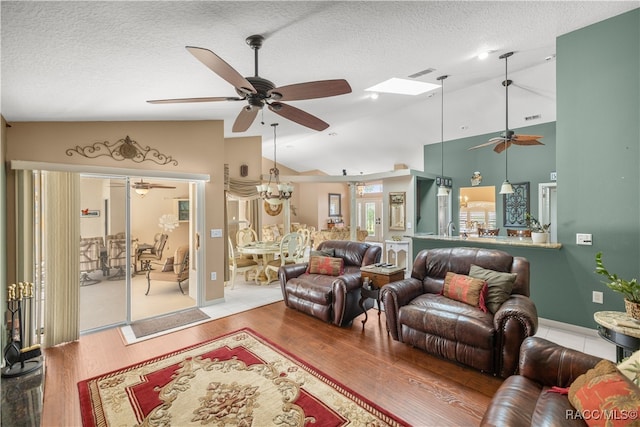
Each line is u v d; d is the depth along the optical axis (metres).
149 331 3.46
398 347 3.03
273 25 2.06
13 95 2.46
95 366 2.68
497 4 2.31
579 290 3.26
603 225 3.09
